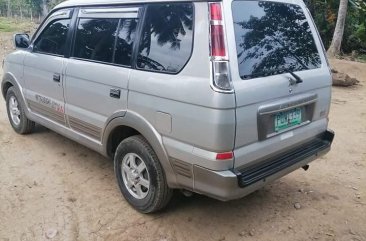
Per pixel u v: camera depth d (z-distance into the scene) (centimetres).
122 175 380
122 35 362
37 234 339
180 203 390
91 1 404
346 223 362
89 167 468
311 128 366
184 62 302
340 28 1474
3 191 408
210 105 280
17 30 2322
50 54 457
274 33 330
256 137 304
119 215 369
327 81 378
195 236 340
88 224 355
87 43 404
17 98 538
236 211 379
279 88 315
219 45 282
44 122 493
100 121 386
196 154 296
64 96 434
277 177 325
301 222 363
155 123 325
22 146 525
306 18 376
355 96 884
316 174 462
